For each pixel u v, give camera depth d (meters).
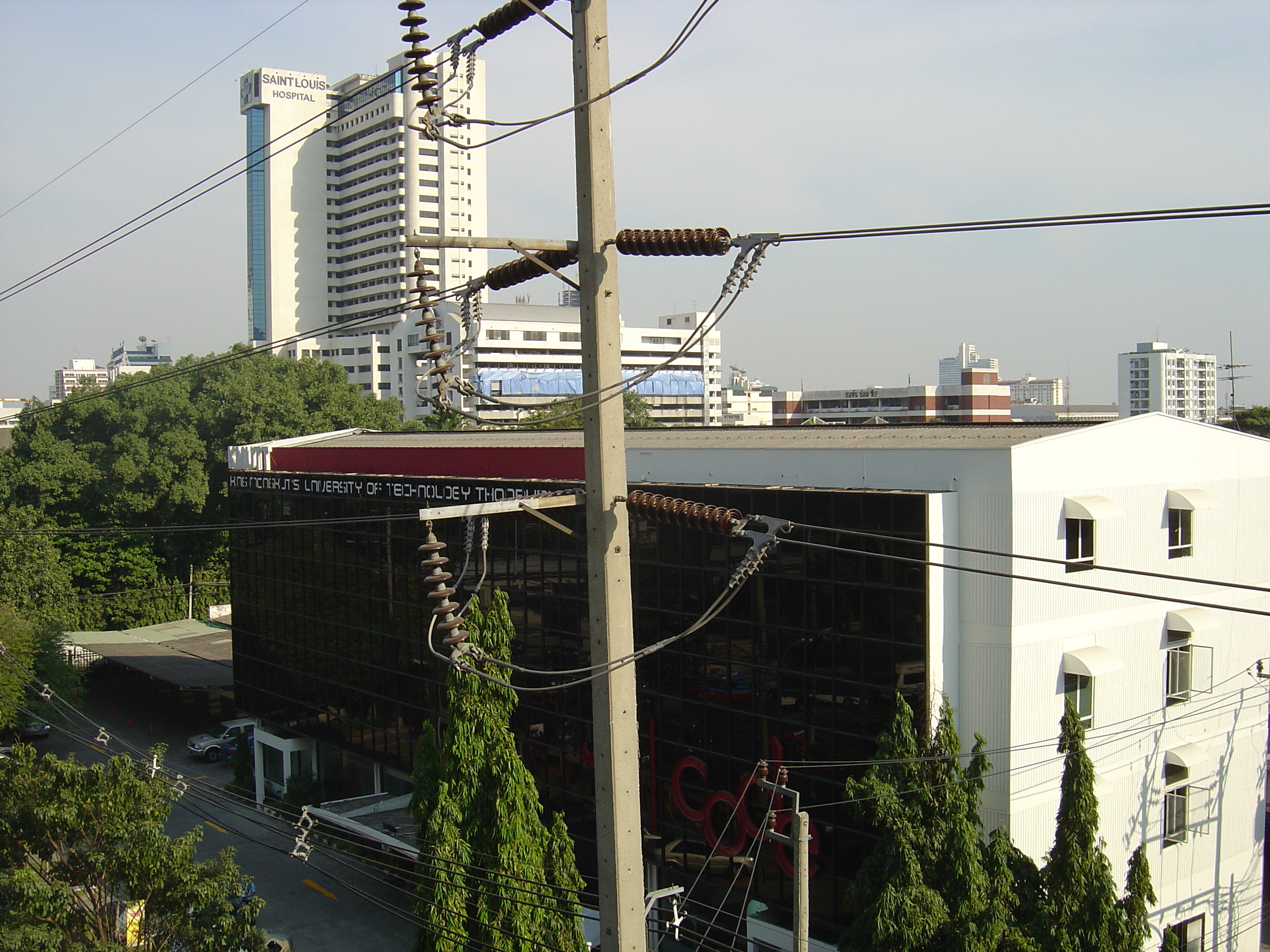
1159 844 26.39
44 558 58.50
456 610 9.97
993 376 155.38
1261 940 30.84
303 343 166.12
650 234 9.95
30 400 79.81
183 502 71.00
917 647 22.61
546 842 19.47
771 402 180.62
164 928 20.97
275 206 163.75
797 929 16.59
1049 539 23.47
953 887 18.73
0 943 18.64
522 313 134.50
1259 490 29.36
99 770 21.91
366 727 38.50
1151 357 177.88
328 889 35.12
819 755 24.12
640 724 28.39
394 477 36.62
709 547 26.47
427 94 11.02
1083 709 24.41
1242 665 28.94
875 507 23.50
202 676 54.12
